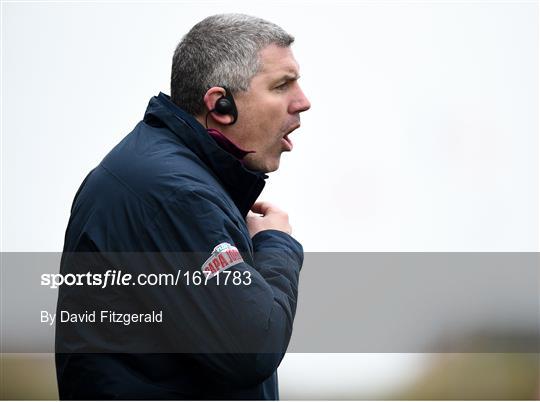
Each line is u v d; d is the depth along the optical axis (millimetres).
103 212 7703
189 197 7406
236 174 8141
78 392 7652
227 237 7355
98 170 8086
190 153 7965
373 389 23703
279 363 7520
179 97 8578
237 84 8375
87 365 7594
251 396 7641
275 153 8625
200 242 7301
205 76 8414
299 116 8789
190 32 8680
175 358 7461
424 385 25781
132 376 7453
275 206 9062
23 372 24391
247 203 8383
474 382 26219
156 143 8008
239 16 8633
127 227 7539
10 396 22188
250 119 8406
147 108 8555
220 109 8336
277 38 8562
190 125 8125
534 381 27750
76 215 7965
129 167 7809
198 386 7488
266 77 8422
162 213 7430
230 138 8453
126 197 7621
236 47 8398
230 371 7227
